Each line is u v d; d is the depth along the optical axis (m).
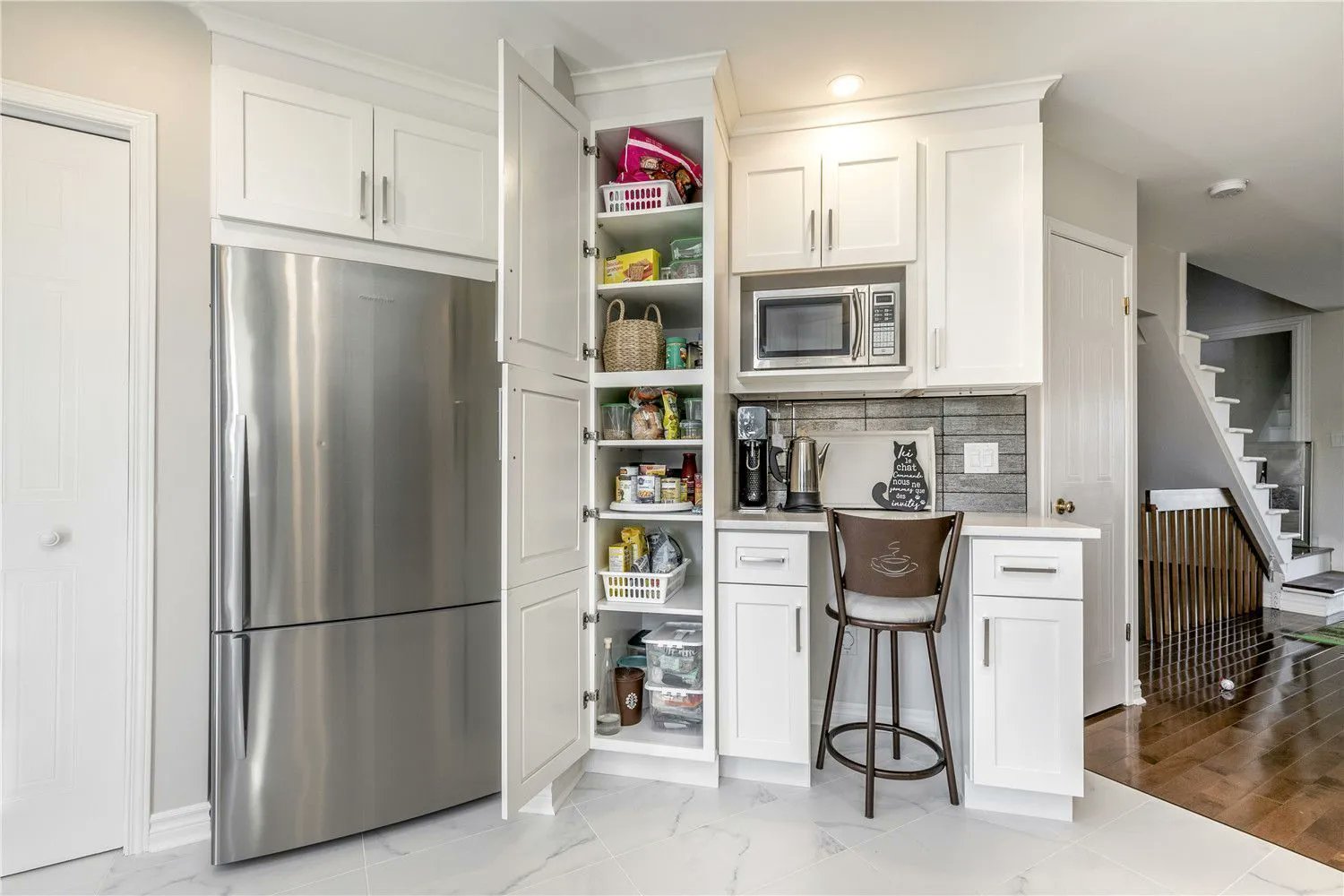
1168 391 3.92
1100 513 2.58
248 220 1.70
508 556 1.65
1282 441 5.07
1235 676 3.01
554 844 1.71
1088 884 1.53
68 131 1.62
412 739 1.80
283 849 1.64
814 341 2.20
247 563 1.61
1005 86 2.09
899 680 2.34
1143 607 3.70
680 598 2.16
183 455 1.72
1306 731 2.38
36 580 1.57
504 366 1.64
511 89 1.65
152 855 1.66
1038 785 1.80
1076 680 1.78
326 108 1.80
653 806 1.90
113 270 1.66
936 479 2.42
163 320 1.70
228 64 1.80
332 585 1.70
